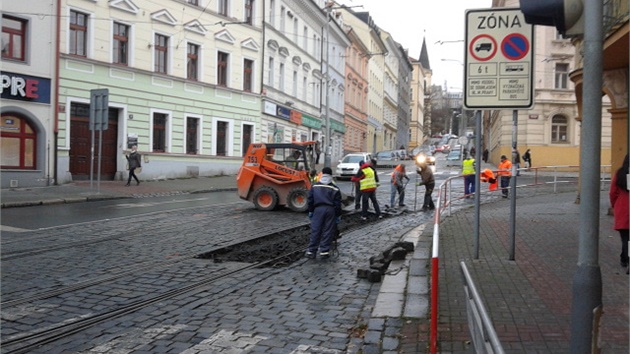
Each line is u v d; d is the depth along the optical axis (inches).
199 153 1267.2
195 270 364.5
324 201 411.2
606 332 215.5
